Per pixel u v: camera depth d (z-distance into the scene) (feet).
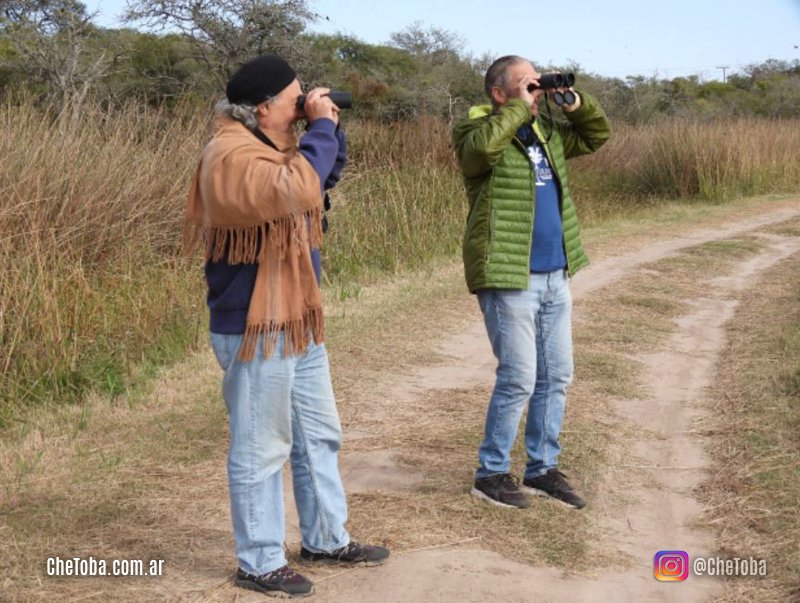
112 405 19.56
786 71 164.04
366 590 12.15
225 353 11.30
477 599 12.07
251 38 65.41
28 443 17.30
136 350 22.48
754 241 43.86
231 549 13.25
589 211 54.19
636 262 38.17
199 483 15.51
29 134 25.26
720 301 31.65
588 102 14.48
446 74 106.93
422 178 41.09
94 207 25.38
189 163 29.63
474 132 13.57
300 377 11.84
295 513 14.55
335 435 12.30
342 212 36.37
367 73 103.60
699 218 53.21
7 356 19.83
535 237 14.05
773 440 17.53
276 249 10.85
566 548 13.55
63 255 23.59
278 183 10.56
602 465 16.69
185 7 63.21
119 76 59.26
